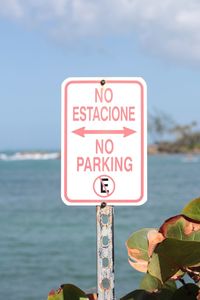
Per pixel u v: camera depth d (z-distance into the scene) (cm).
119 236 2886
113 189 254
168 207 4303
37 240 2991
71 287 242
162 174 9588
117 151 254
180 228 230
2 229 3484
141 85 256
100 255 249
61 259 2348
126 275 1664
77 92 256
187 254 218
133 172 254
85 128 255
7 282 1873
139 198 253
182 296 242
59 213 4253
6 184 8119
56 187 7200
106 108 255
